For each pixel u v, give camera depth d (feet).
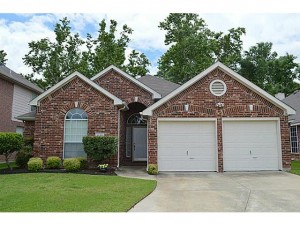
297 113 72.54
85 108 47.37
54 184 32.04
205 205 24.22
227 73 46.47
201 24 115.55
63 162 44.14
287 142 45.55
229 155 45.70
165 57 114.21
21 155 47.11
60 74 116.78
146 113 45.91
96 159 44.65
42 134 46.83
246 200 25.98
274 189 30.86
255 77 142.82
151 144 45.37
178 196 27.53
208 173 43.73
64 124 47.21
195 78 45.93
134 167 52.54
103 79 59.62
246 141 45.93
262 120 46.06
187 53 111.75
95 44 108.37
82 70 106.22
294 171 44.14
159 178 38.88
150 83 67.67
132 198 25.71
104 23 106.11
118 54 104.27
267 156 45.65
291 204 24.54
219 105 45.93
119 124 52.06
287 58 141.08
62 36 115.75
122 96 59.00
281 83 141.90
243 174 42.37
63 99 47.60
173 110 46.09
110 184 32.42
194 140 46.11
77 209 22.15
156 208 23.16
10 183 32.78
